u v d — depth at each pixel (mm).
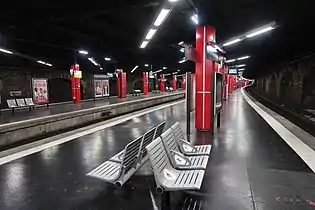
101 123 10789
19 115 11992
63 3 9320
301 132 8102
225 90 21703
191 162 3928
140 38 17031
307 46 15703
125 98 27531
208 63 8242
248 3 8836
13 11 9820
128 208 3281
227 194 3590
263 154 5543
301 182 3973
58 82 29656
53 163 5273
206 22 9477
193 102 8148
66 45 18891
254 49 19281
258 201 3369
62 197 3646
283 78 30719
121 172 3451
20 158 5656
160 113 14555
